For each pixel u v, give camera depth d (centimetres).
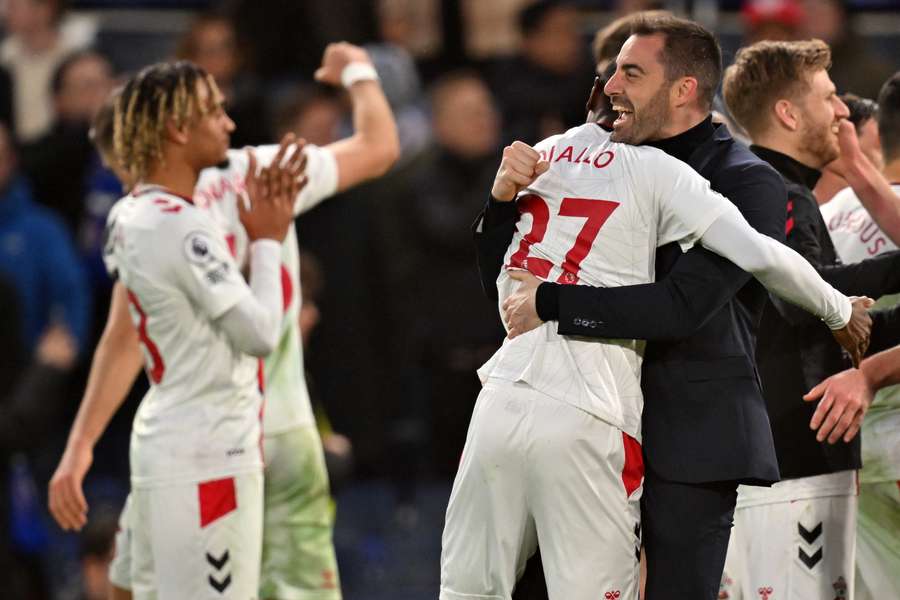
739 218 1411
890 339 1666
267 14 3284
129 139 1712
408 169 2958
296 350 1884
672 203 1427
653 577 1479
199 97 1711
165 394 1709
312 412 2127
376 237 2902
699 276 1420
